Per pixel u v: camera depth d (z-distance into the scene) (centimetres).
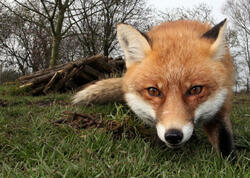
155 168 43
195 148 53
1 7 288
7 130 56
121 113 65
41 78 118
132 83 48
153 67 46
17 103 87
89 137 51
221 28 46
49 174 39
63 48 362
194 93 44
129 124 57
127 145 51
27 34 332
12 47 342
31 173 40
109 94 73
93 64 126
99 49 341
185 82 44
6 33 328
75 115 61
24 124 59
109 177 40
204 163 45
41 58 344
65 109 69
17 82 130
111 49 350
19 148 48
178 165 46
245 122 69
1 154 47
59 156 45
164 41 49
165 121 42
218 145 49
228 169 41
